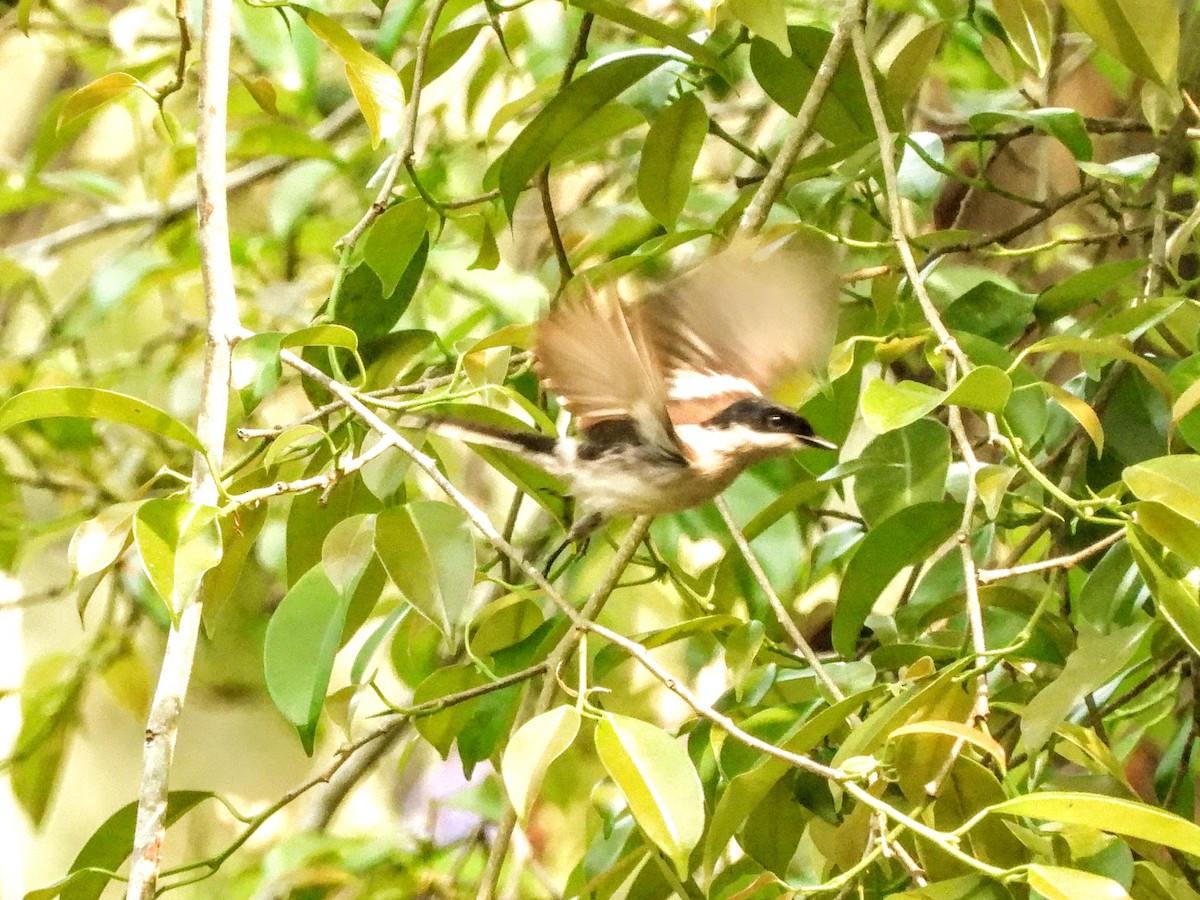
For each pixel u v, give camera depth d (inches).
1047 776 197.0
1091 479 213.9
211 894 340.8
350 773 298.7
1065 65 292.5
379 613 297.6
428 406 182.5
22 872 375.6
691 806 137.3
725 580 219.5
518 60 337.7
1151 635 195.9
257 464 208.5
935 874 149.9
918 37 225.0
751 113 331.6
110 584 349.7
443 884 290.4
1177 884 142.2
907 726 143.2
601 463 200.4
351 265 233.3
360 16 329.4
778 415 201.0
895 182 188.1
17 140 381.7
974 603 159.0
